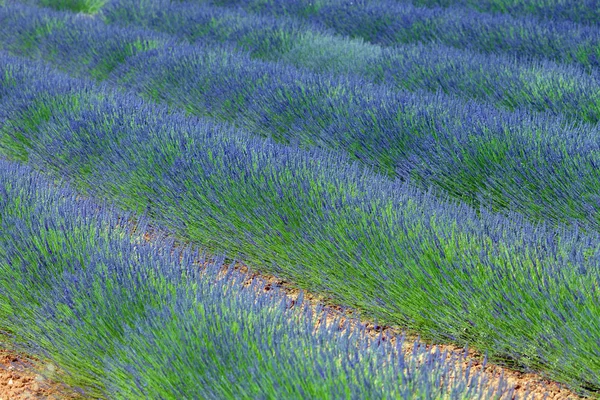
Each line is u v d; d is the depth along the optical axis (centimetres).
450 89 1345
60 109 1207
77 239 761
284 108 1225
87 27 1853
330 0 2066
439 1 2097
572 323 643
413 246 755
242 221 877
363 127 1109
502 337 679
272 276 868
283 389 521
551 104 1216
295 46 1662
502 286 696
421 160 1035
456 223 789
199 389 537
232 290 655
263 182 904
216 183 919
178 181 948
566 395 639
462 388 520
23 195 863
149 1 2156
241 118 1273
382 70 1460
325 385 514
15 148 1188
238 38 1747
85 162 1067
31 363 687
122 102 1202
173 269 696
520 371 675
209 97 1340
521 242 739
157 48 1594
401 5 1984
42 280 711
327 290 800
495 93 1286
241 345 567
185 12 1998
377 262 762
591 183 905
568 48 1543
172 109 1290
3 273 732
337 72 1500
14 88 1337
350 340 588
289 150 986
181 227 914
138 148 1028
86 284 677
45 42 1794
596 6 1823
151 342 589
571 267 696
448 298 712
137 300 654
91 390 623
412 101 1167
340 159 1040
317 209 848
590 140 990
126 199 983
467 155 997
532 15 1866
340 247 792
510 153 990
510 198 944
